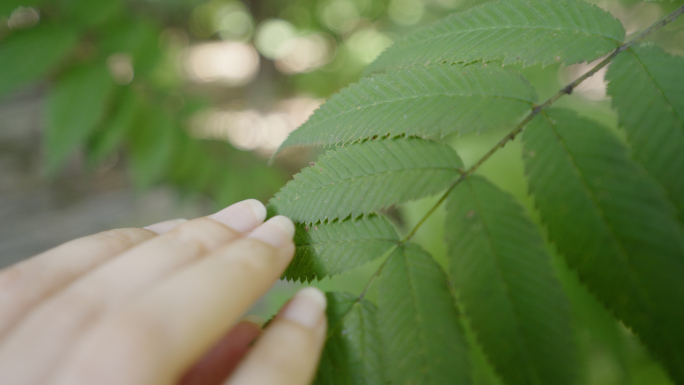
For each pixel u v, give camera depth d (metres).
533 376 0.15
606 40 0.16
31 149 0.63
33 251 0.57
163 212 0.64
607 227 0.15
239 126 1.03
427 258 0.17
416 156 0.17
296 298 0.16
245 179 0.51
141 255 0.15
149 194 0.66
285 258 0.16
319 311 0.16
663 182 0.15
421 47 0.18
